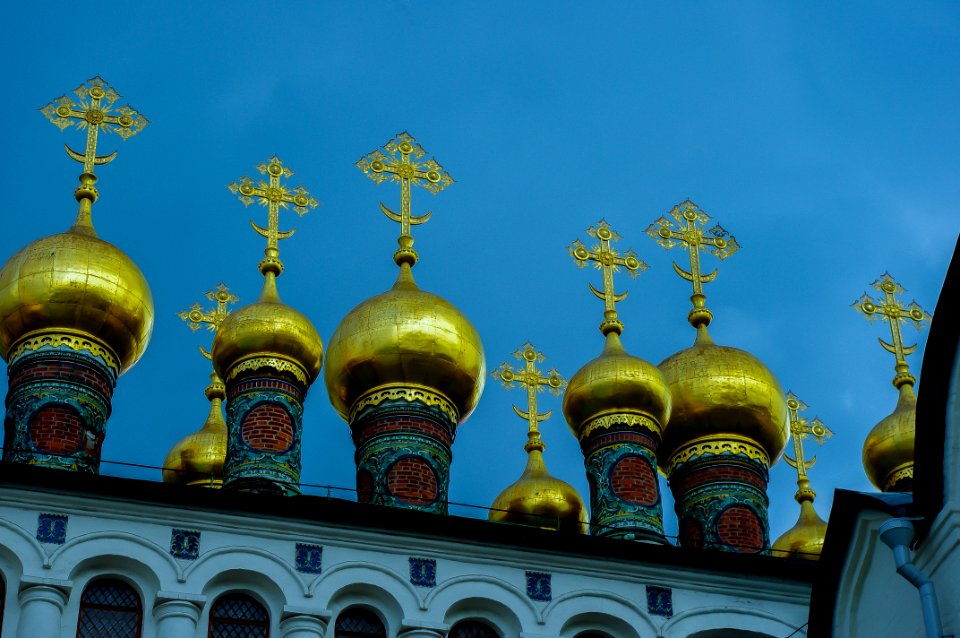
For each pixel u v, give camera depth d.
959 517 28.81
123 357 39.66
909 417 44.47
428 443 38.94
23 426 37.91
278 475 37.66
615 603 34.16
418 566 33.59
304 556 33.16
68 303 38.94
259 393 38.66
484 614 33.69
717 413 41.62
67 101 42.41
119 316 39.31
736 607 34.59
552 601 33.84
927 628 28.50
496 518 42.84
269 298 40.25
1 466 32.34
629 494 39.25
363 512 33.62
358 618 33.28
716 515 40.84
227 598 32.81
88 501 32.62
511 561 34.06
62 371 38.59
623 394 40.22
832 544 31.12
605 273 43.31
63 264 39.16
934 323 29.42
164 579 32.34
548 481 43.19
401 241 42.00
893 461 44.31
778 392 42.16
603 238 43.94
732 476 41.31
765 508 41.31
